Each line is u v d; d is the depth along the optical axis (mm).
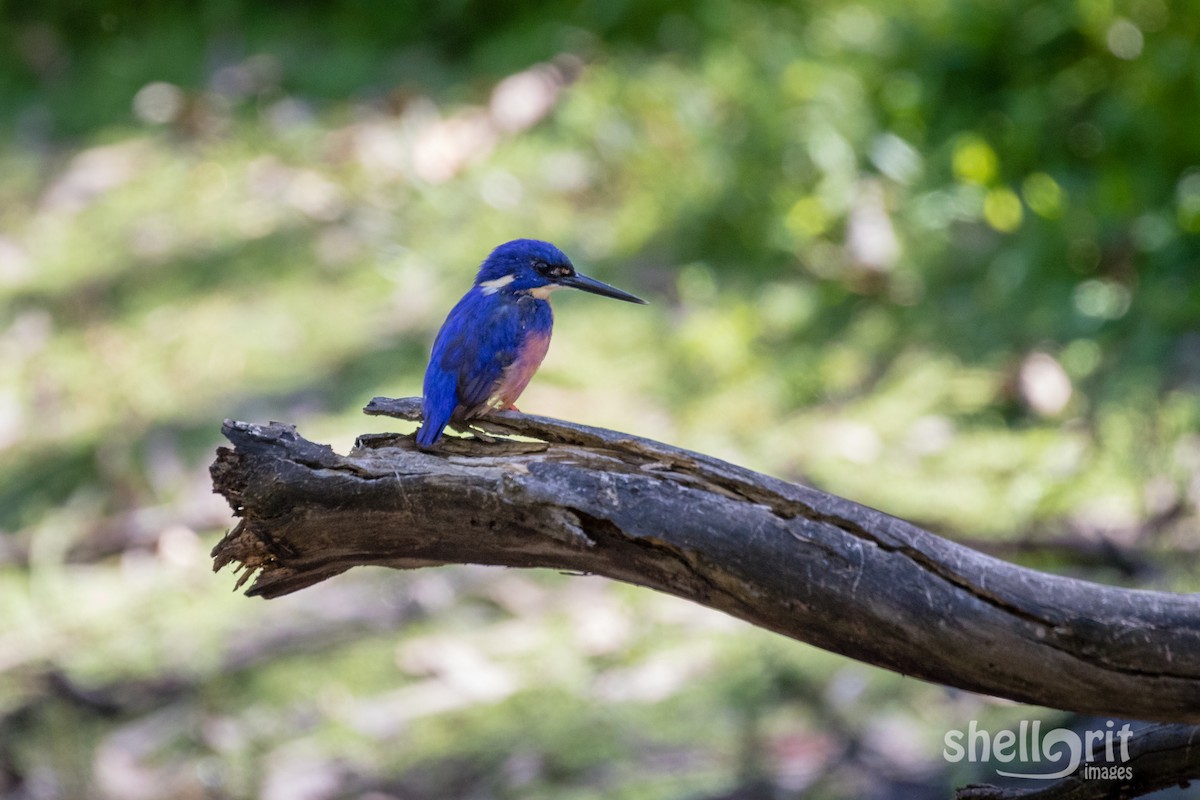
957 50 14125
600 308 12961
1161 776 5328
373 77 16312
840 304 12703
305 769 8867
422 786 8688
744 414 11680
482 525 5426
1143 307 11883
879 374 12000
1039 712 8688
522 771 8695
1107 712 5113
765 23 15602
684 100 14625
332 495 5457
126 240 14531
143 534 10992
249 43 17203
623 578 5508
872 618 5137
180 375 12656
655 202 13875
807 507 5184
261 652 9852
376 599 10305
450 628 9945
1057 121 13555
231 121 16016
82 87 17156
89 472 11727
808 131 13625
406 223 14211
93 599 10484
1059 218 12586
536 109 15094
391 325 12969
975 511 10422
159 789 8828
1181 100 12852
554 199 14219
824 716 8930
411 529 5500
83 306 13695
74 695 9609
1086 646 4980
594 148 14664
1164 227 12344
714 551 5215
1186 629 4938
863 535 5152
